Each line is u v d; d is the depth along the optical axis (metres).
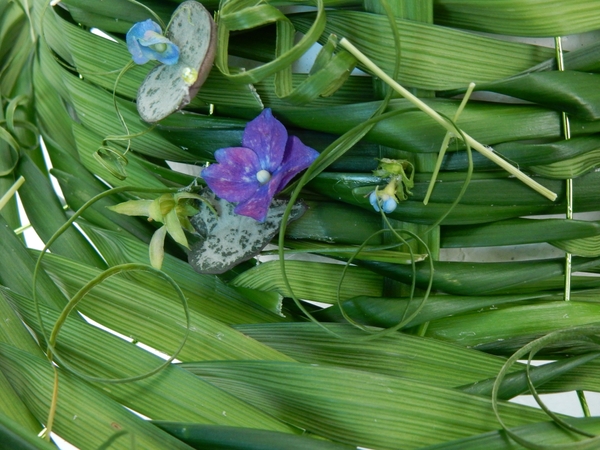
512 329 0.18
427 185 0.17
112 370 0.17
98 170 0.19
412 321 0.17
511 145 0.16
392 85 0.15
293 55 0.15
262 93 0.17
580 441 0.15
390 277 0.18
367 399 0.16
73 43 0.19
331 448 0.16
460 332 0.18
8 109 0.20
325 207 0.18
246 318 0.19
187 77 0.16
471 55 0.16
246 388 0.17
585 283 0.18
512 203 0.17
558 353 0.18
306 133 0.18
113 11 0.18
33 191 0.20
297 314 0.19
